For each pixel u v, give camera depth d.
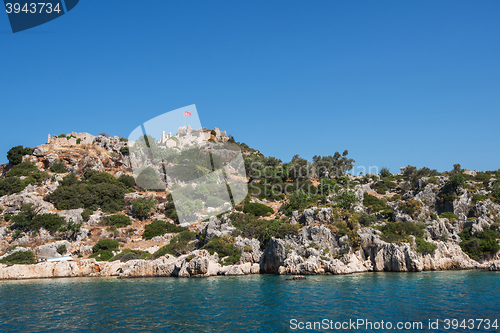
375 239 79.12
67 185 133.62
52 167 149.38
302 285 59.84
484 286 56.31
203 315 41.16
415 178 148.25
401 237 80.69
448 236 86.81
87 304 48.78
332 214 83.81
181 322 38.47
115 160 158.75
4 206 116.94
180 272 77.06
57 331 36.47
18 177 134.00
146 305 47.06
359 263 76.25
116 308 45.72
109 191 127.19
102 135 177.88
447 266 80.31
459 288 54.75
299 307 44.06
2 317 42.25
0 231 103.75
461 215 93.94
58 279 81.31
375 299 47.69
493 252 83.25
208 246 82.44
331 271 72.31
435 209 105.62
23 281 78.56
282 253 76.12
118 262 88.62
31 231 104.25
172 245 89.50
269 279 68.56
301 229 80.94
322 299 48.28
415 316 39.47
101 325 38.03
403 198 115.44
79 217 112.88
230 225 88.06
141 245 100.88
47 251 94.44
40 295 57.28
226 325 37.19
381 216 97.38
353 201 104.12
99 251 95.94
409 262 75.62
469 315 39.62
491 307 42.88
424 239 83.19
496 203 101.56
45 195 124.31
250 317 40.03
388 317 39.19
